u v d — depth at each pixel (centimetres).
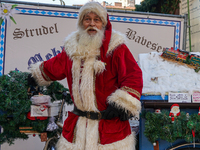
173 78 210
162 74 212
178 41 354
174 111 196
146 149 203
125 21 341
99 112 162
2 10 310
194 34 430
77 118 170
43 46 322
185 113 201
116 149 156
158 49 349
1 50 310
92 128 160
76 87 165
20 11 315
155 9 495
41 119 216
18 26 315
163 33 350
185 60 219
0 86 203
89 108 161
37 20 319
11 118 214
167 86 204
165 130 190
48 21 322
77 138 162
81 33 175
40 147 320
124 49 170
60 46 326
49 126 217
